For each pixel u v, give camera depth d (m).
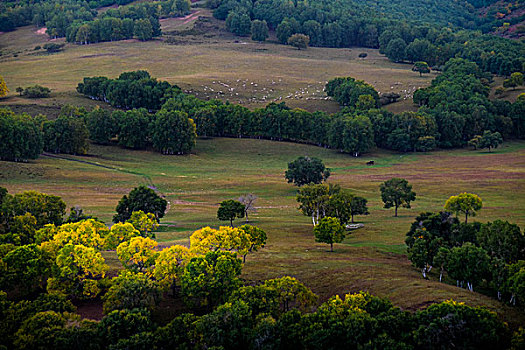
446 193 110.56
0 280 52.34
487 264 52.22
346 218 85.94
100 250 70.31
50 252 57.91
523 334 38.69
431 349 38.81
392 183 92.94
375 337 40.53
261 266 61.88
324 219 71.12
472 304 45.72
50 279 53.06
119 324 43.88
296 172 118.12
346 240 79.06
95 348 42.41
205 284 50.34
